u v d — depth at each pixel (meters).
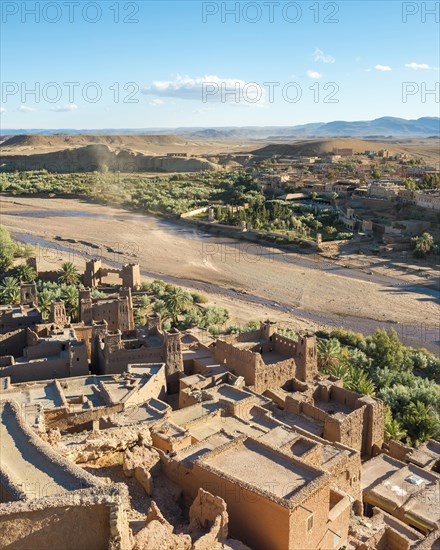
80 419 45.00
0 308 81.25
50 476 22.83
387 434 53.47
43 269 139.00
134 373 55.69
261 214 195.00
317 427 48.25
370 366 80.50
